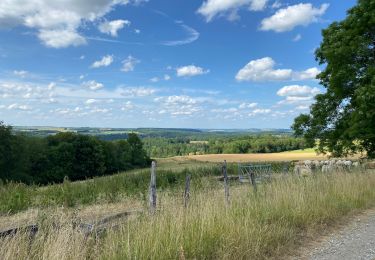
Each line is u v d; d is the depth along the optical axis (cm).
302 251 766
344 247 803
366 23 1969
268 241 750
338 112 2227
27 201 1331
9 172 5731
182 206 755
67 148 6669
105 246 584
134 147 8556
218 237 680
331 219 1052
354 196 1285
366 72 1945
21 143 5938
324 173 1513
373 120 1873
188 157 8119
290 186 1132
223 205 829
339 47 2030
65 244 529
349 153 2211
